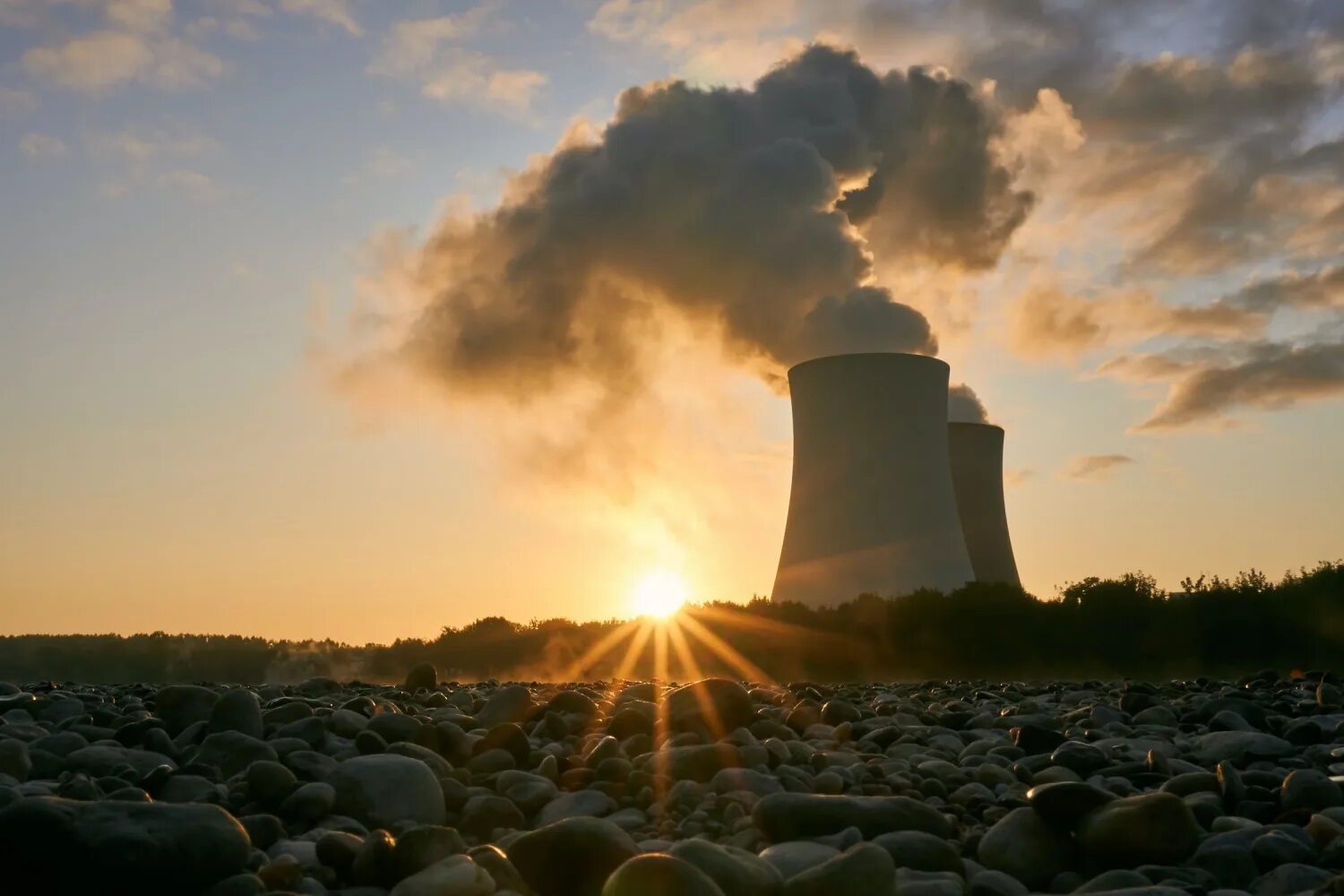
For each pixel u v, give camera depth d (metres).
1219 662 14.02
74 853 2.02
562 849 2.21
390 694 6.24
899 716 4.74
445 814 2.85
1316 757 3.69
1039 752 3.83
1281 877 2.28
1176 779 3.15
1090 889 2.22
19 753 3.09
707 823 2.78
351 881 2.30
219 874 2.11
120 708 4.70
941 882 2.19
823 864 2.08
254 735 3.53
